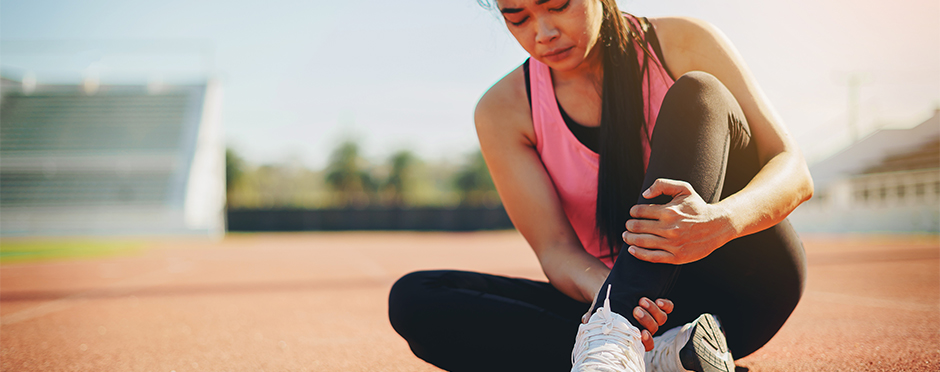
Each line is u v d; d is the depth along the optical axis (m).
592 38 1.05
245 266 7.96
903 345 1.97
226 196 36.41
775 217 0.93
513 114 1.26
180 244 16.14
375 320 3.10
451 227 27.61
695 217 0.85
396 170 37.72
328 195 37.56
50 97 27.55
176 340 2.59
